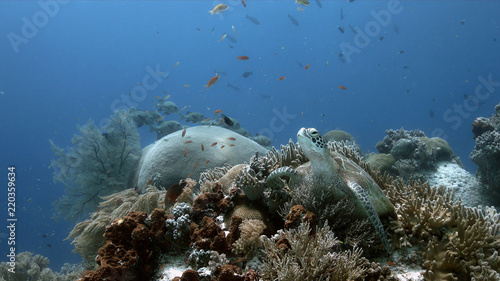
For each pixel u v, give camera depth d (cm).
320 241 294
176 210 379
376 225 323
